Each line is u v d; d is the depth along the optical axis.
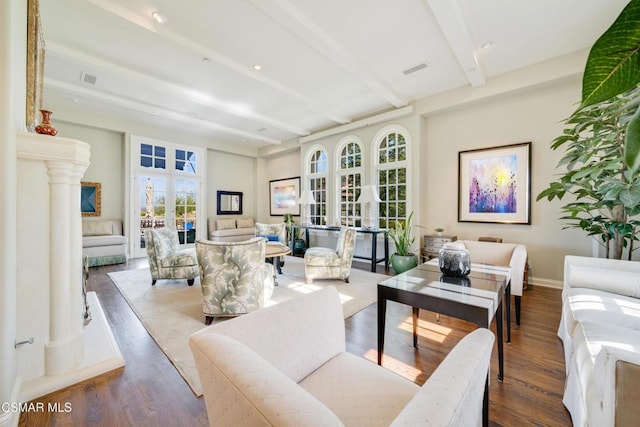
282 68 3.66
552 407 1.49
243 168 8.08
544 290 3.51
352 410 0.91
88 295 3.10
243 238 7.41
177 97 4.59
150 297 3.27
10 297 1.31
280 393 0.59
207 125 5.88
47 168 1.64
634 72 0.47
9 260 1.29
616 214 2.38
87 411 1.46
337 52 3.10
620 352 0.89
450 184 4.50
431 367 1.87
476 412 0.79
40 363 1.62
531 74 3.54
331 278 3.97
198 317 2.69
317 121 5.85
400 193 5.03
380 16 2.67
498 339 1.71
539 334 2.32
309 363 1.15
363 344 2.18
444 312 1.52
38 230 1.62
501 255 2.85
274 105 4.96
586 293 1.85
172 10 2.61
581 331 1.40
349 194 5.84
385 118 4.92
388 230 4.67
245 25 2.82
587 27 2.83
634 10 0.45
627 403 0.80
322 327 1.23
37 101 2.11
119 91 4.38
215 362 0.72
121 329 2.43
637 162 0.45
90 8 2.48
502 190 3.98
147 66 3.60
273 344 1.06
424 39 3.03
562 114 3.53
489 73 3.76
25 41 1.80
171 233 4.16
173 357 1.97
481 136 4.18
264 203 8.20
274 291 3.46
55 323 1.67
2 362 1.23
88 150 1.80
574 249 3.50
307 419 0.52
